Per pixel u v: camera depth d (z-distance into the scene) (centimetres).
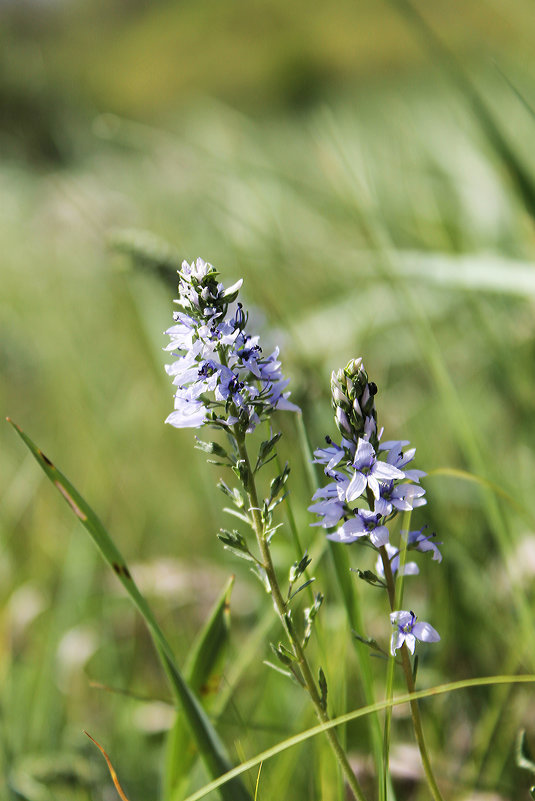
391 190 122
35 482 103
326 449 50
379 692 66
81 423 117
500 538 64
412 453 50
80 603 83
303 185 126
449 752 64
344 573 56
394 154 133
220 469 90
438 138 139
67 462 115
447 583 69
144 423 118
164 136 131
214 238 139
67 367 130
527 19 119
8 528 95
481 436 83
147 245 76
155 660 78
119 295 137
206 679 58
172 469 108
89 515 54
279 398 50
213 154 128
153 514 99
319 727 50
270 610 66
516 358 93
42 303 156
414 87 292
